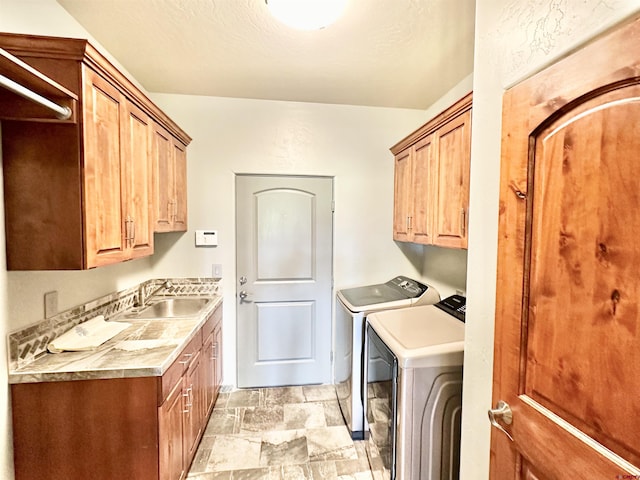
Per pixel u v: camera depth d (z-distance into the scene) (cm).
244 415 239
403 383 141
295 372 285
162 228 207
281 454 199
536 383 77
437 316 188
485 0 96
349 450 202
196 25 165
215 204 265
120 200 151
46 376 127
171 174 222
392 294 241
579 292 65
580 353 65
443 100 255
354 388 211
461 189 170
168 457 144
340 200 282
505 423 86
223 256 268
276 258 277
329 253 284
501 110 88
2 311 121
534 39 76
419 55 194
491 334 95
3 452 123
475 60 101
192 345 180
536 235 76
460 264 235
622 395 56
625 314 56
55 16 148
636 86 54
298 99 265
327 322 286
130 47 186
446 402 144
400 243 291
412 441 143
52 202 122
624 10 55
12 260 122
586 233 63
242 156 266
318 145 275
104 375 130
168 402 143
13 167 120
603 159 59
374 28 166
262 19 160
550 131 72
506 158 85
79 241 124
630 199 55
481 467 100
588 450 62
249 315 276
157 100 254
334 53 193
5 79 84
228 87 242
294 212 277
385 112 282
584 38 63
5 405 123
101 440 133
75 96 119
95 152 130
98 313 184
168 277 263
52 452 131
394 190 284
